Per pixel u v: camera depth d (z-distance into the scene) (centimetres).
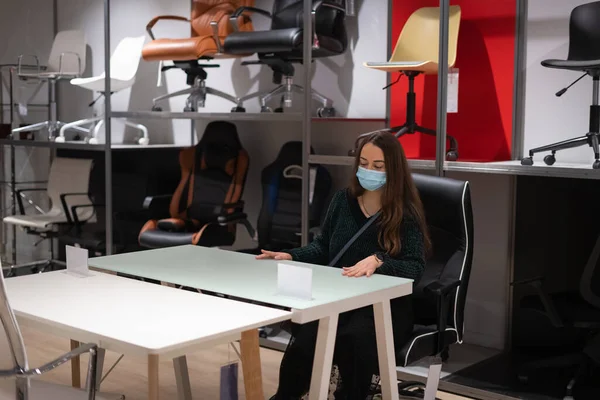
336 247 320
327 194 493
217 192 541
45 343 468
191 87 570
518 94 441
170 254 330
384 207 308
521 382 396
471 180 466
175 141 627
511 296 452
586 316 363
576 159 424
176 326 219
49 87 646
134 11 645
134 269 297
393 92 491
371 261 292
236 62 589
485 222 462
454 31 436
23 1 711
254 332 253
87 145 575
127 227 598
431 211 337
